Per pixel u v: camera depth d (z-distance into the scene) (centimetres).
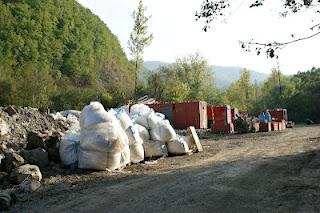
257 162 1024
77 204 659
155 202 641
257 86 8294
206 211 578
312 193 661
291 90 6488
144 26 3731
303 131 2716
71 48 9144
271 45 796
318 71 7862
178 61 6762
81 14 10369
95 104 1057
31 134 1084
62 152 1020
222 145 1783
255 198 643
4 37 7400
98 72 9525
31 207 655
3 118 1403
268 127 2845
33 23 8231
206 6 860
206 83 6794
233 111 3750
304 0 780
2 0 8175
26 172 836
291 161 1012
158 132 1346
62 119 1745
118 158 1015
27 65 5353
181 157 1341
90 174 942
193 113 3062
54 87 5372
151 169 1048
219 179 798
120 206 630
